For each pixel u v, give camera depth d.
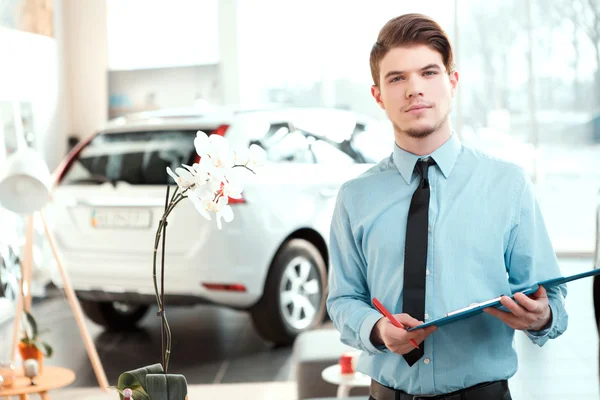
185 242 5.57
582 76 9.94
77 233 5.89
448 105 2.11
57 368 4.41
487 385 2.09
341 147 6.64
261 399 4.87
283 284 5.94
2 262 6.56
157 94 10.30
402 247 2.13
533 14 9.99
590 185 10.00
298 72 10.75
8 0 8.41
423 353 2.09
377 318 2.07
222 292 5.57
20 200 4.53
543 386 4.91
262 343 6.24
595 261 2.58
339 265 2.29
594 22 9.88
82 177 5.97
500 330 2.09
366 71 10.73
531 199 2.09
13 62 8.31
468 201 2.10
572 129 10.02
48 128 9.45
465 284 2.07
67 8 10.30
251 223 5.64
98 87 10.36
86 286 5.91
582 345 5.82
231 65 10.55
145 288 5.70
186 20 10.57
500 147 10.15
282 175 5.98
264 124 6.08
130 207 5.72
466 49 10.15
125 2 10.54
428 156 2.14
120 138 6.06
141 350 6.09
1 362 4.16
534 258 2.08
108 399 4.90
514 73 10.07
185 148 5.80
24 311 4.38
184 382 1.97
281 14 10.67
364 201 2.20
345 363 3.89
